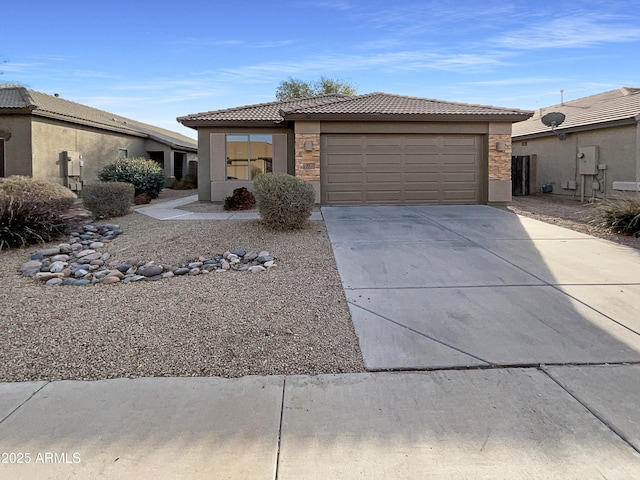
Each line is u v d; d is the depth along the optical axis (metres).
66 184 18.92
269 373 3.95
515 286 6.30
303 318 5.13
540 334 4.73
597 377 3.84
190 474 2.66
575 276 6.72
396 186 14.32
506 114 13.79
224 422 3.20
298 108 14.22
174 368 4.02
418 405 3.43
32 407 3.40
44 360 4.15
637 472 2.66
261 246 8.63
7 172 17.22
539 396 3.54
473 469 2.70
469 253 8.12
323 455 2.84
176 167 29.20
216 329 4.78
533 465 2.73
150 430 3.10
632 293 5.96
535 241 9.10
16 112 16.81
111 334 4.66
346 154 14.17
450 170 14.41
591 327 4.90
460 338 4.65
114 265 7.69
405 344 4.52
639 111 14.59
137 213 12.97
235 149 16.09
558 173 18.78
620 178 15.44
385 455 2.83
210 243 8.84
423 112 13.65
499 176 14.27
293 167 16.05
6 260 8.09
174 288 6.25
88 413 3.31
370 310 5.42
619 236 9.58
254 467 2.72
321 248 8.45
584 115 18.20
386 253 8.10
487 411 3.33
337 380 3.83
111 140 22.61
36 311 5.34
